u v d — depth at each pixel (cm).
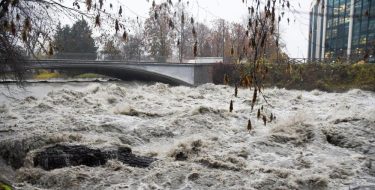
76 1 620
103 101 1948
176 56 3775
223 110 1653
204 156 1041
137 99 2088
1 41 962
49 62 3083
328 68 3070
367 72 2903
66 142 1129
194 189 843
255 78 420
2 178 867
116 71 3956
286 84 3012
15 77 1558
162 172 923
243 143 1202
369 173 958
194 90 2564
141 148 1231
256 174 916
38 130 1338
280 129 1305
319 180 870
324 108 1914
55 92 2033
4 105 1767
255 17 409
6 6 593
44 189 848
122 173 917
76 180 877
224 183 869
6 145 1171
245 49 430
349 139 1216
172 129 1426
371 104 2059
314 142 1212
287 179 886
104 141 1156
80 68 3688
